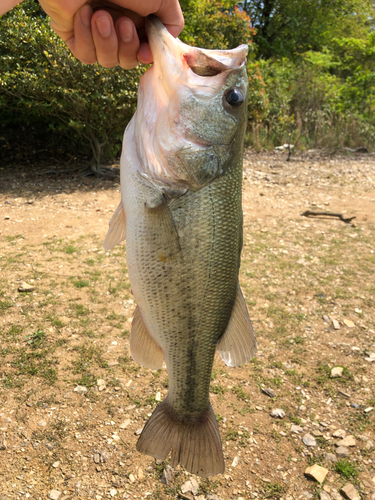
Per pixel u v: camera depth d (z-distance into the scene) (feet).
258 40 11.60
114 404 1.72
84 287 2.53
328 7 12.58
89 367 1.90
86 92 4.19
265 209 4.14
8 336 2.05
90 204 4.00
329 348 2.14
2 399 1.69
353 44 10.28
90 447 1.52
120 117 4.51
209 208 0.89
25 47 4.15
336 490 1.41
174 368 0.98
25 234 3.25
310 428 1.66
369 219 3.90
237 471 1.47
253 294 2.59
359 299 2.57
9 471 1.40
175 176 0.87
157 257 0.89
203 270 0.91
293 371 1.97
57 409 1.67
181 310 0.93
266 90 7.43
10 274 2.61
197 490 1.39
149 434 1.01
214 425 1.01
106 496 1.35
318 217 3.96
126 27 0.87
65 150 5.93
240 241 0.97
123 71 4.27
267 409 1.75
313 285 2.72
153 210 0.87
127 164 0.91
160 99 0.88
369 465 1.50
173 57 0.86
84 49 0.89
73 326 2.17
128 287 2.56
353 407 1.77
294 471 1.48
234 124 0.89
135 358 0.99
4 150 5.70
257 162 6.26
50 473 1.41
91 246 3.09
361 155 7.04
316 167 6.01
